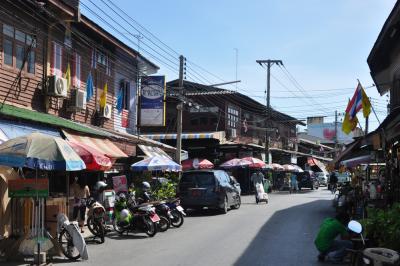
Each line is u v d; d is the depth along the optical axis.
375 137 14.69
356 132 40.31
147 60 26.19
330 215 20.41
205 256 10.89
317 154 78.75
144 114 25.53
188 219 19.23
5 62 15.59
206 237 13.98
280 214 20.92
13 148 10.40
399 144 15.27
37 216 10.55
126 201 15.45
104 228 14.15
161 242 13.20
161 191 20.69
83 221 15.04
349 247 10.05
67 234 10.75
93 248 12.34
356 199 17.97
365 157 22.02
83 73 20.61
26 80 16.58
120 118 24.25
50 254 10.75
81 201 14.98
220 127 43.06
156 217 14.68
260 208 24.36
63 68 19.00
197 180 21.30
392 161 16.02
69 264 10.20
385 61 16.19
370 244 9.37
